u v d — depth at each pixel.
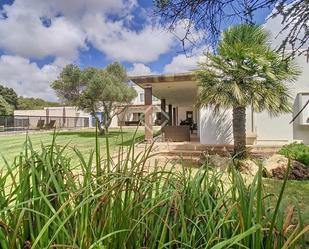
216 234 1.27
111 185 1.41
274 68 7.42
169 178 1.61
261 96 7.59
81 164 1.57
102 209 1.35
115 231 1.22
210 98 7.62
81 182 1.64
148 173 1.64
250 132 10.88
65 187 1.44
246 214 1.26
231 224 1.32
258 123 10.95
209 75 7.74
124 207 1.39
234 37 7.93
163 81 10.25
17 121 25.25
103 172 1.52
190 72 9.08
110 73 22.45
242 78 7.61
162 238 1.24
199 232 1.34
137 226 1.31
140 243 1.34
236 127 7.77
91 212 1.36
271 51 7.47
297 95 10.55
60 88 21.77
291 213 1.28
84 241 1.21
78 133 22.12
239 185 1.38
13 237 1.16
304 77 10.47
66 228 1.28
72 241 1.20
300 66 10.02
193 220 1.38
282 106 7.77
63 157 1.61
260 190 1.23
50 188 1.39
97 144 1.56
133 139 1.67
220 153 8.49
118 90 20.66
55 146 1.63
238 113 7.79
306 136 10.56
